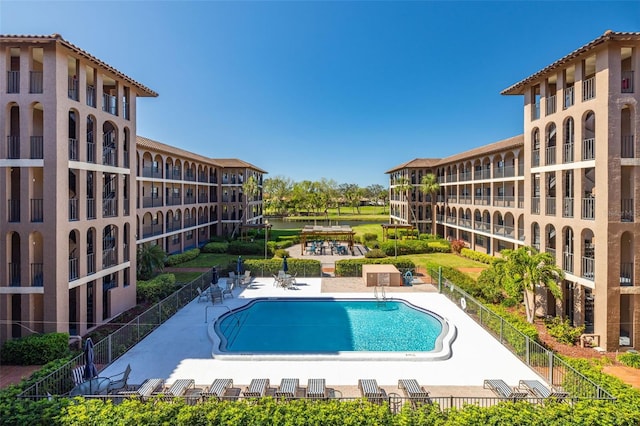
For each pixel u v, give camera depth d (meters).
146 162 36.59
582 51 15.57
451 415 7.82
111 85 19.66
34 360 13.04
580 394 9.95
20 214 14.60
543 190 19.19
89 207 17.14
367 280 25.61
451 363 13.36
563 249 17.72
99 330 16.48
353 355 13.88
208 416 7.71
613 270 14.95
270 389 10.95
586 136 17.53
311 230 42.78
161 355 13.95
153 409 8.06
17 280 15.40
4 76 14.52
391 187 67.56
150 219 35.81
